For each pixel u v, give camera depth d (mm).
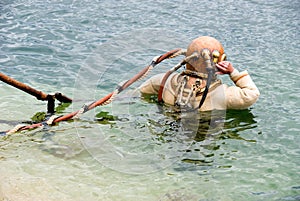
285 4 13805
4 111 7445
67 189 5605
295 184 5820
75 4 12789
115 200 5465
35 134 6727
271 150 6520
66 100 7648
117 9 12562
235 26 11805
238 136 6805
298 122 7266
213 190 5680
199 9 12984
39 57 9633
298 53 10156
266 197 5570
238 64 9500
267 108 7668
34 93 7234
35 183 5664
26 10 12180
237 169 6090
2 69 9078
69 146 6449
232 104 7254
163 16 12242
